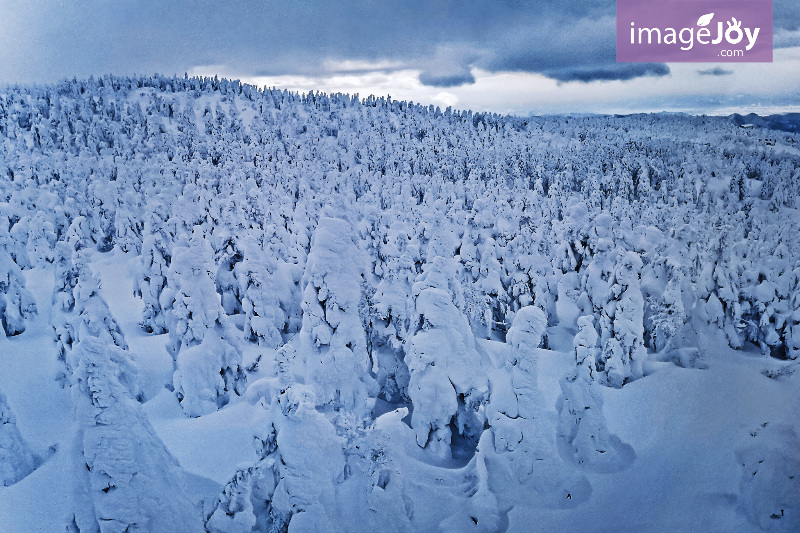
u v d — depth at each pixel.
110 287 32.88
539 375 17.88
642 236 24.56
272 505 10.58
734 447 13.23
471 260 26.97
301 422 10.66
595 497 12.82
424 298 15.46
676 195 29.25
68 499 9.80
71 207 42.59
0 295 23.03
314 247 16.47
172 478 10.13
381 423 12.30
